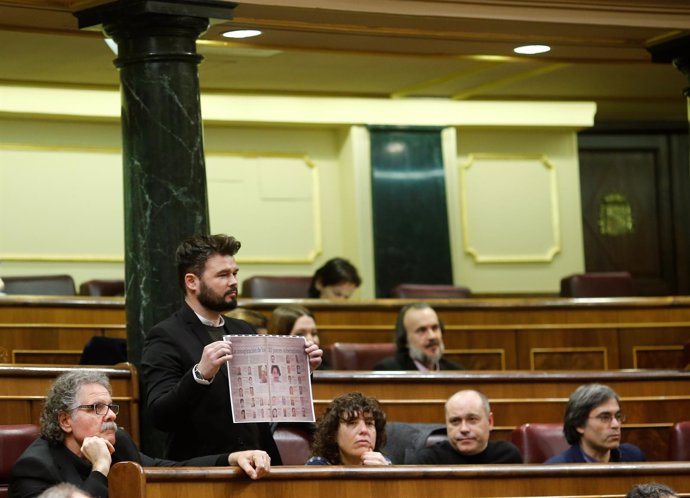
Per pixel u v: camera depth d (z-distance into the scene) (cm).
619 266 1381
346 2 862
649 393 812
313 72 1116
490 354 972
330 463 578
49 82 1112
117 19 779
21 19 842
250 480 489
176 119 774
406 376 761
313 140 1241
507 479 536
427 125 1237
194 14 780
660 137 1405
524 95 1259
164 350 542
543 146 1307
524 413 785
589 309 990
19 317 859
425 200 1228
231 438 527
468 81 1172
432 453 668
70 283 1003
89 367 691
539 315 984
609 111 1351
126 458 543
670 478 559
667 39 970
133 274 772
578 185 1311
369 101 1221
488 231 1280
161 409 520
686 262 1401
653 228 1395
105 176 1168
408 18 891
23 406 664
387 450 695
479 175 1284
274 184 1224
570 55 1016
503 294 1279
